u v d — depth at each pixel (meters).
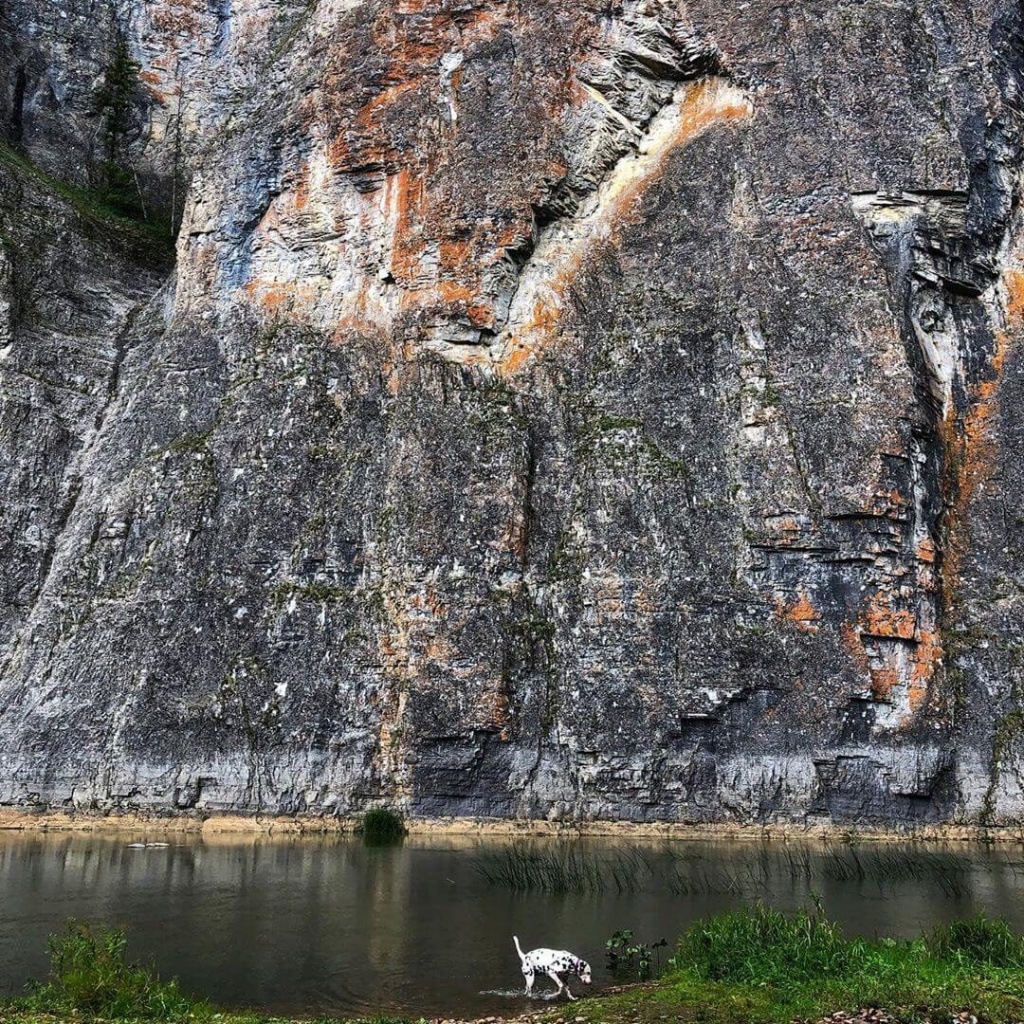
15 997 11.58
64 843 25.19
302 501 33.31
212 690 29.92
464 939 14.85
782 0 37.09
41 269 41.06
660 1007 11.17
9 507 36.03
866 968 12.24
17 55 51.56
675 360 33.47
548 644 30.47
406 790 29.05
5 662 33.06
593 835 27.91
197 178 40.78
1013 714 29.20
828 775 28.25
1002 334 34.56
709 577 30.22
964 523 32.41
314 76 40.47
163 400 37.16
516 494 31.94
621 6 38.09
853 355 31.81
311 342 36.47
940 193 34.12
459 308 35.06
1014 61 38.03
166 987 11.67
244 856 23.16
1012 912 16.91
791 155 35.06
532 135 36.59
